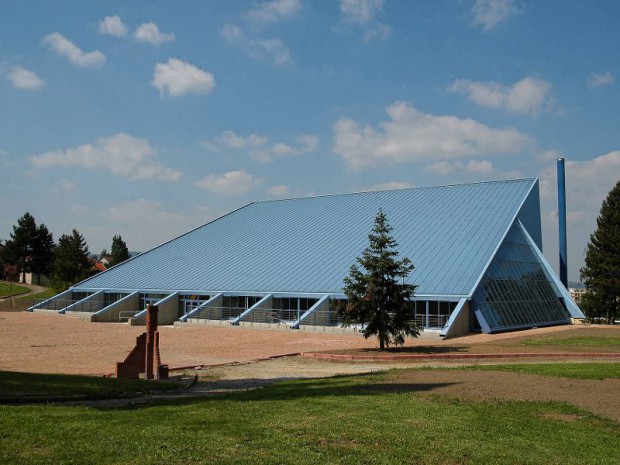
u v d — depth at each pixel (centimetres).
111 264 11069
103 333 4309
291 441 1020
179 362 2664
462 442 1069
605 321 7156
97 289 6544
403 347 3138
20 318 5784
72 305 6225
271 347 3356
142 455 900
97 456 891
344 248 5681
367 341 3688
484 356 2714
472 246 4969
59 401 1437
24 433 1002
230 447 963
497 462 966
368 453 973
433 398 1508
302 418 1216
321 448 988
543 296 5166
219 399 1523
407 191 6719
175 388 1816
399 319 2981
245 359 2761
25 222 11431
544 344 3262
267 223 7138
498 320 4397
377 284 2958
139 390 1678
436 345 3303
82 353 3055
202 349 3256
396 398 1496
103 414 1202
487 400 1493
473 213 5584
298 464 894
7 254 11356
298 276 5378
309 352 2917
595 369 2119
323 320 4712
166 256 6994
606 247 6975
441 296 4384
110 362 2667
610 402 1500
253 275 5700
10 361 2689
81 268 9712
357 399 1474
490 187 6075
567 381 1814
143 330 4616
